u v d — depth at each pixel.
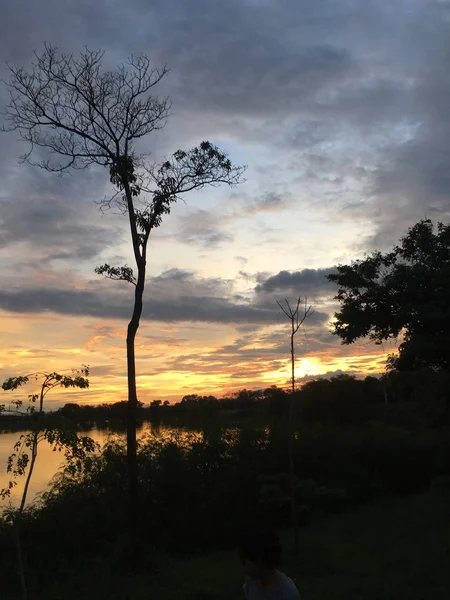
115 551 10.23
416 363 22.67
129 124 12.55
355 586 8.29
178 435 14.70
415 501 15.68
